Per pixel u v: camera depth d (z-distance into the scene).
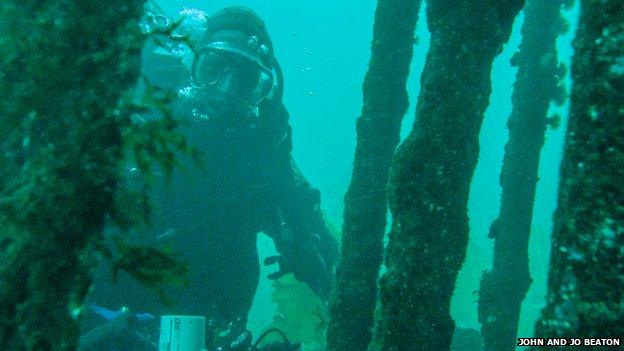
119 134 1.32
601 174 1.15
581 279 1.14
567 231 1.20
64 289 1.21
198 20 6.75
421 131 2.59
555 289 1.22
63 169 1.22
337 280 3.52
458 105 2.56
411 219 2.50
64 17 1.31
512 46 41.03
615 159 1.13
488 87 2.68
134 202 1.39
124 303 5.68
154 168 5.77
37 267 1.17
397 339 2.40
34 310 1.15
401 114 3.68
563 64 5.15
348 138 55.22
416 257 2.45
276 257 6.80
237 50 5.98
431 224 2.48
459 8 2.64
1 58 1.28
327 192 30.42
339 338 3.35
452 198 2.52
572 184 1.22
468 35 2.61
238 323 5.14
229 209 6.21
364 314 3.36
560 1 5.15
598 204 1.14
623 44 1.17
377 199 3.54
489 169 40.00
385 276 2.53
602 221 1.12
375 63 3.70
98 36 1.33
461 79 2.58
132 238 5.64
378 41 3.70
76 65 1.29
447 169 2.53
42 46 1.28
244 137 6.23
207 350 3.93
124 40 1.37
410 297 2.42
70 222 1.22
